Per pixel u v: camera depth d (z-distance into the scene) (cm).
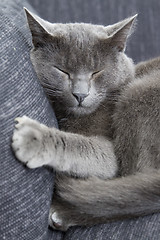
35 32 65
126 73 69
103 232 57
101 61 66
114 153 63
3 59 53
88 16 93
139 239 56
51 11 93
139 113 63
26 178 53
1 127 51
